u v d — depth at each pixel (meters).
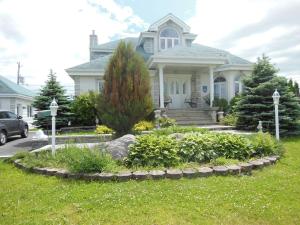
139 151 6.20
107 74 9.46
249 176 5.57
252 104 13.61
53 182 5.37
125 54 9.49
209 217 3.60
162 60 16.55
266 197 4.27
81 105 15.70
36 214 3.81
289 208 3.86
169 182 5.12
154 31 21.69
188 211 3.78
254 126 13.51
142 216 3.65
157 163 6.00
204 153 6.43
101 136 11.31
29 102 27.47
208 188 4.70
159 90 18.59
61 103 15.98
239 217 3.60
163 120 14.44
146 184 5.01
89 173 5.49
